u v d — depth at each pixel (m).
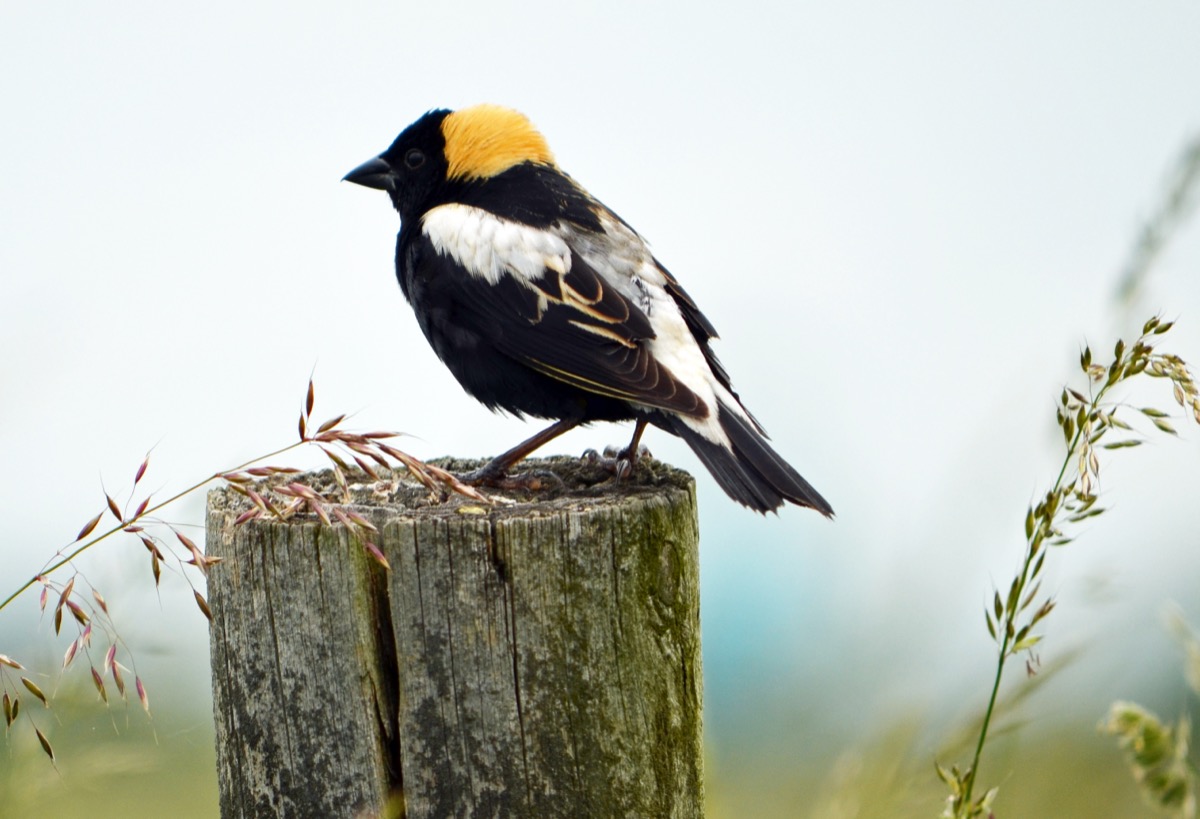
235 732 7.01
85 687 7.12
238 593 6.91
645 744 6.80
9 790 6.79
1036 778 8.68
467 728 6.67
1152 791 4.93
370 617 6.71
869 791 6.39
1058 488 5.95
